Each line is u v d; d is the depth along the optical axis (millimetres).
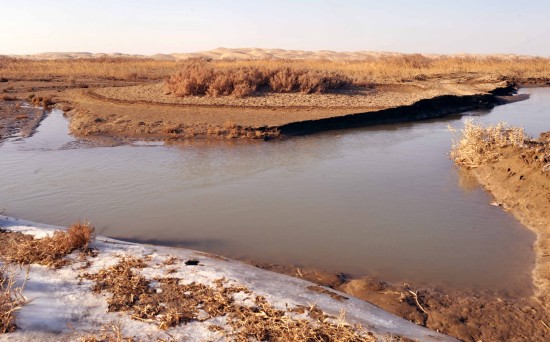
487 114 23969
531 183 10156
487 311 6039
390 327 5344
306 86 26641
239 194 10891
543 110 25344
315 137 17828
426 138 17594
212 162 13875
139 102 24297
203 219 9320
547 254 7531
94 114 20797
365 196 10781
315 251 7902
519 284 6789
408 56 51906
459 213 9727
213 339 4895
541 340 5426
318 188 11391
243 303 5625
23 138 17078
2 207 10008
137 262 6652
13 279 5805
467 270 7230
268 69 28578
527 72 47250
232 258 7629
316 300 5859
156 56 120188
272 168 13203
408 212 9781
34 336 4703
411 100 23609
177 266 6645
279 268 7270
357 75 38062
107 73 43312
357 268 7320
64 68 47938
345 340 4883
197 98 24938
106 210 9836
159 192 11031
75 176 12352
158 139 17078
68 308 5336
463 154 13492
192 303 5570
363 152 15250
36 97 26250
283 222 9188
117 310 5387
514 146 12242
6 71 46188
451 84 33344
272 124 18328
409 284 6793
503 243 8234
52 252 6703
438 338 5273
